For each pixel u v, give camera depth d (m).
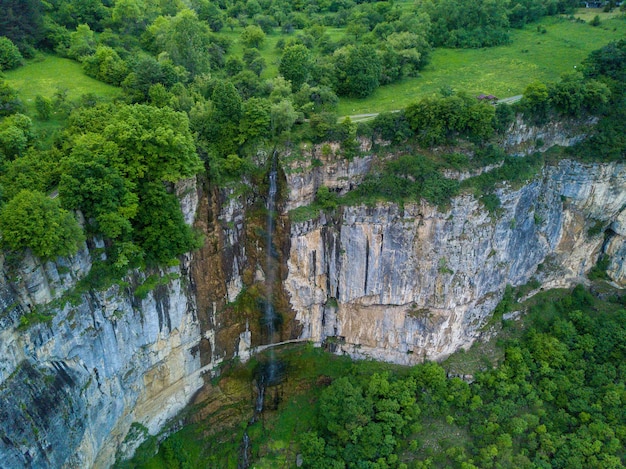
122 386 67.00
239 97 79.94
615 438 76.81
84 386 59.66
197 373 79.69
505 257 89.06
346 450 76.69
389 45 112.50
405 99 103.56
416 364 89.56
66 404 56.62
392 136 84.62
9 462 50.69
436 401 82.50
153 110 67.69
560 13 147.88
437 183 80.81
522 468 73.88
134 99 86.94
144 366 70.06
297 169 79.50
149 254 67.44
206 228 75.50
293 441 81.50
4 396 50.38
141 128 64.38
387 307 86.75
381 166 84.25
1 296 50.53
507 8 141.25
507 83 110.31
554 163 91.62
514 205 86.12
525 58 123.06
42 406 53.88
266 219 80.44
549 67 117.69
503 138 86.38
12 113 78.81
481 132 83.12
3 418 50.16
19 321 52.31
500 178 84.81
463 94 86.38
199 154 74.38
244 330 83.12
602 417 80.00
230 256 78.88
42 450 53.91
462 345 90.44
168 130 65.00
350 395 79.44
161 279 68.38
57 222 54.25
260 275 82.75
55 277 55.88
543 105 88.94
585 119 93.56
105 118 73.00
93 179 59.91
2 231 51.88
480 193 82.69
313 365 88.44
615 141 90.69
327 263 85.00
